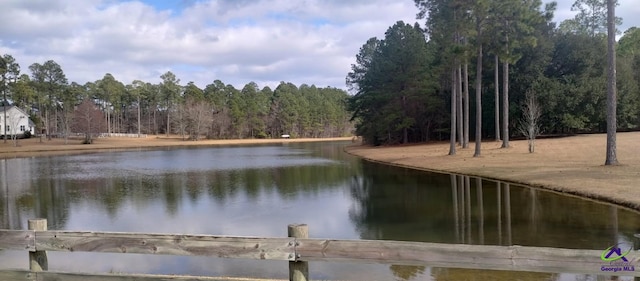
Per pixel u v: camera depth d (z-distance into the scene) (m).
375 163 28.73
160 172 25.08
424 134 49.22
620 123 41.00
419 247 3.21
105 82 98.00
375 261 3.28
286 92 107.06
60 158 39.44
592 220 9.71
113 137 83.56
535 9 26.03
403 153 33.81
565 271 3.02
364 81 49.97
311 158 36.06
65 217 11.76
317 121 108.38
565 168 18.09
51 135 76.12
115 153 48.53
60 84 79.88
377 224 10.16
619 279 5.59
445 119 46.06
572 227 9.14
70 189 17.69
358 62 54.53
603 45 40.69
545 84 39.03
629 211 10.58
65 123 70.19
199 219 11.24
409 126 46.12
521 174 17.56
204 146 69.25
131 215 11.93
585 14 48.19
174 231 9.94
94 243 3.74
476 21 26.12
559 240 8.16
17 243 3.85
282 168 26.67
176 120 91.56
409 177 19.64
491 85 43.97
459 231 9.23
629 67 41.91
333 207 12.64
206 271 6.59
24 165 31.09
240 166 28.81
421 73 44.22
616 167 16.98
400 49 44.47
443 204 12.55
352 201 13.65
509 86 41.62
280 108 103.56
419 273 6.26
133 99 102.31
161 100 101.62
